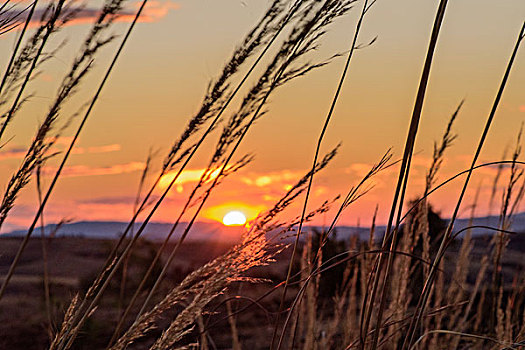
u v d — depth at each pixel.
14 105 2.22
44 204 2.30
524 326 2.94
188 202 2.40
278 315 2.17
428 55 1.72
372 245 3.17
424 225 3.09
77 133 2.37
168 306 1.97
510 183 3.29
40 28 2.27
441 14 1.71
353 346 2.29
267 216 2.13
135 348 8.75
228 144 2.39
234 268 1.97
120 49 2.41
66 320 2.23
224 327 9.31
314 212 2.23
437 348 3.30
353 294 3.46
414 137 1.77
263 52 2.37
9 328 13.13
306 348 3.46
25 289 19.23
